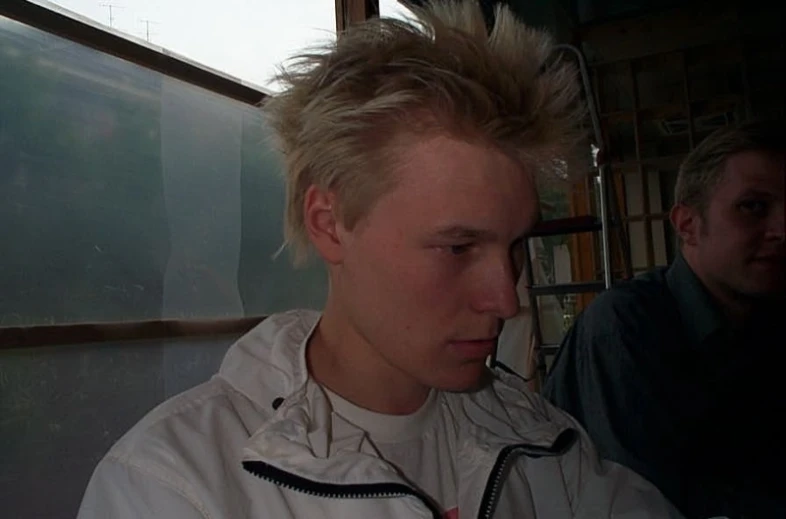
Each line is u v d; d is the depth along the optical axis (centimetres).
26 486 102
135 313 122
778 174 91
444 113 42
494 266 44
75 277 111
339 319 54
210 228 140
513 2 185
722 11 192
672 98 207
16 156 103
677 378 97
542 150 46
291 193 51
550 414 73
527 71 48
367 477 46
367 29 49
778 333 95
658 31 204
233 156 146
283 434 46
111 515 42
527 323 205
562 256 217
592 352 104
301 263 56
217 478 44
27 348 102
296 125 50
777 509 90
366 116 44
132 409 119
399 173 43
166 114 129
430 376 46
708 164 98
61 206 109
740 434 95
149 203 126
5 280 101
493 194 43
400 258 44
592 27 213
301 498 47
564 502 67
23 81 103
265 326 57
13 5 99
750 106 185
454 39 47
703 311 98
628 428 97
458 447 61
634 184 202
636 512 68
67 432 108
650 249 195
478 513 56
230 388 52
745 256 94
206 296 138
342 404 54
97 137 116
